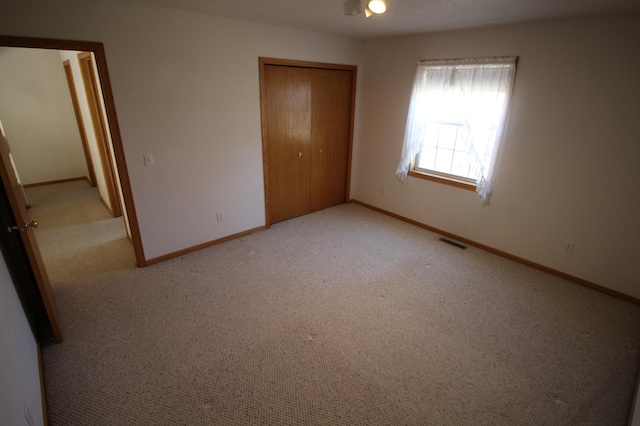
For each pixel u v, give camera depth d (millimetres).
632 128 2545
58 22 2281
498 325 2479
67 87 5477
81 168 5902
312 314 2551
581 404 1864
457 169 3779
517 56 2998
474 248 3711
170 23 2740
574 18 2645
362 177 4879
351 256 3461
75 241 3695
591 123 2723
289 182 4277
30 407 1456
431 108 3729
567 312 2643
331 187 4840
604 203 2783
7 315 1522
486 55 3205
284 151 4086
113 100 2633
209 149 3301
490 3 2359
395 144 4281
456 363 2127
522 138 3129
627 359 2182
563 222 3041
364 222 4375
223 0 2457
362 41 4285
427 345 2270
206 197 3428
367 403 1847
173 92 2916
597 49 2588
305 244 3709
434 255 3523
